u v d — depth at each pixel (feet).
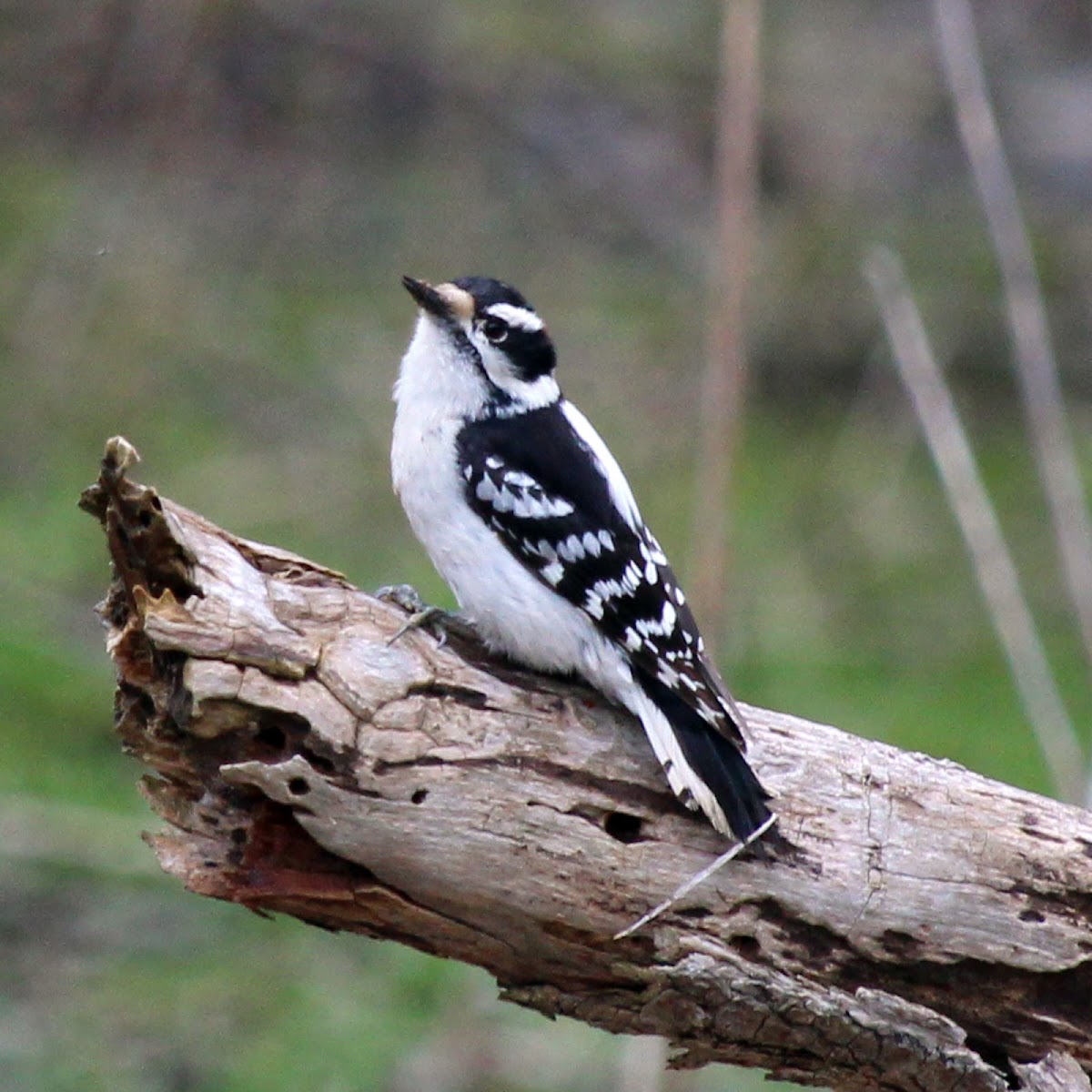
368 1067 39.27
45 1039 39.11
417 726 22.86
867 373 65.67
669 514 57.26
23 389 59.98
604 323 65.82
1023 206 73.77
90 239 64.90
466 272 67.31
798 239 69.82
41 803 44.78
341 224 68.13
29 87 68.69
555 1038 40.86
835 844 24.12
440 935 23.58
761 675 52.65
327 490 57.57
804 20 79.97
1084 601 37.63
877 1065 23.43
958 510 36.73
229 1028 40.11
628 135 73.26
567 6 79.00
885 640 55.21
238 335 63.16
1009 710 52.26
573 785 23.57
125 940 42.55
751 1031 23.38
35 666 48.88
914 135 75.15
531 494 26.45
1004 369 67.46
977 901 24.08
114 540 22.40
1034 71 80.28
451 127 71.87
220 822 22.90
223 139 69.26
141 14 68.80
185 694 22.20
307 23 71.67
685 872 23.61
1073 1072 23.90
